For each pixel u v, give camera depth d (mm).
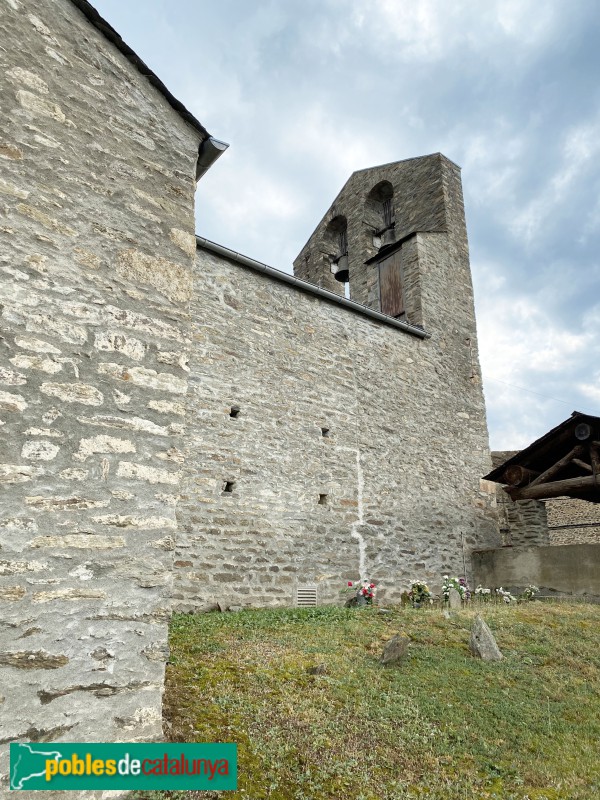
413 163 14828
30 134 3932
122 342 3953
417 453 11062
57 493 3436
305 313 9969
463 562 11102
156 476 3846
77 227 3977
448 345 12648
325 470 9414
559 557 9969
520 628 6883
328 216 15945
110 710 3311
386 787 3523
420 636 6395
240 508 8195
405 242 13406
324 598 8766
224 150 5012
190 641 5578
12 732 2992
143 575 3623
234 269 9117
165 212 4504
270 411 8938
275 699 4340
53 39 4234
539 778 3795
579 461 10492
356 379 10438
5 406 3379
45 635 3205
